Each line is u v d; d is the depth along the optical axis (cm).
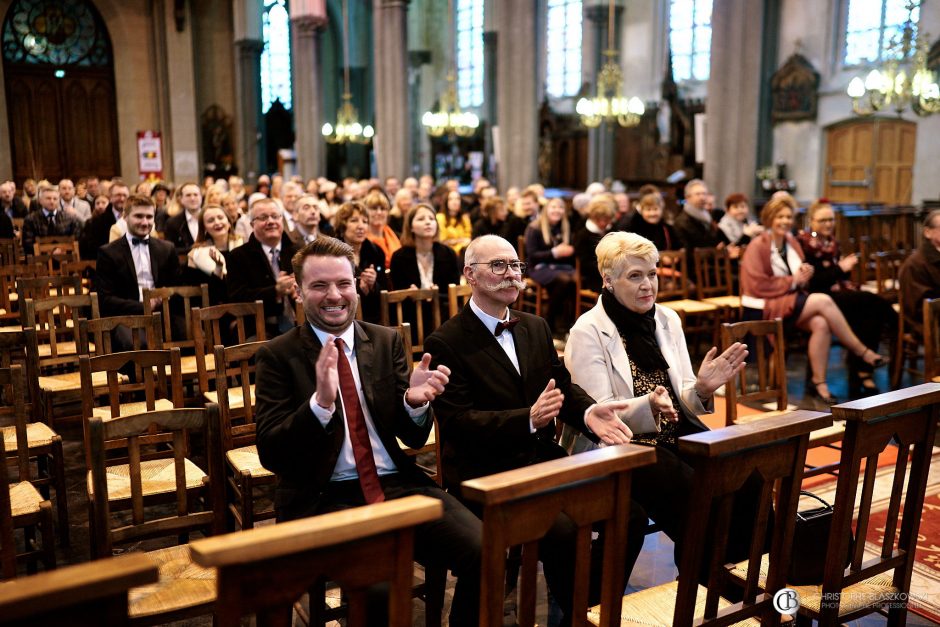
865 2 1795
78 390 478
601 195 851
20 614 135
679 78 2227
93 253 826
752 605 243
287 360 293
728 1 1260
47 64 2283
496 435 306
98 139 2362
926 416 270
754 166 1288
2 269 666
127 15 2305
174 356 364
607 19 2364
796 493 244
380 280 638
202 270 646
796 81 1914
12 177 2255
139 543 407
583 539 207
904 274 651
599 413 313
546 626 328
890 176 1783
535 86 1545
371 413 296
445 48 2900
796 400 657
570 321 884
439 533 275
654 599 257
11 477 488
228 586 158
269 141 2956
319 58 2333
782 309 668
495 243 325
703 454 215
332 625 323
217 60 2633
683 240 887
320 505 284
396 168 1878
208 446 280
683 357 365
